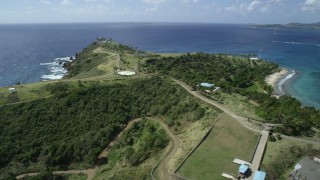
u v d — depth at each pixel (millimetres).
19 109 121000
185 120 108250
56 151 100062
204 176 69125
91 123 116750
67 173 93938
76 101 128375
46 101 127625
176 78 158125
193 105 114062
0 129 110125
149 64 194625
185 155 79688
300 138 84938
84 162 97688
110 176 86375
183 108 115062
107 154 101000
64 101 127000
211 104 113062
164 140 97312
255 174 66375
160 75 163375
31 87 142875
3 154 99000
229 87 145000
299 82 190875
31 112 119688
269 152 77438
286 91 170500
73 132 113000
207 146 82625
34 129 112688
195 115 106812
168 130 105375
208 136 88312
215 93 128875
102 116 121312
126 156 93062
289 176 68188
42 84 148500
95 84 146500
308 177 66875
